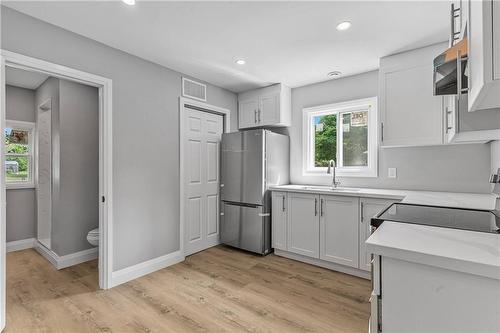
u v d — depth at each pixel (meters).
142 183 2.64
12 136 3.62
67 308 2.02
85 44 2.22
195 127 3.39
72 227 2.98
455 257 0.75
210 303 2.10
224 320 1.86
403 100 2.43
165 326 1.79
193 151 3.36
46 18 1.94
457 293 0.77
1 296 1.72
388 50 2.45
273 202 3.24
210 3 1.77
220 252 3.38
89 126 3.16
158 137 2.80
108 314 1.94
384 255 0.87
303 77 3.23
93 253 3.14
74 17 1.93
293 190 3.02
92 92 3.20
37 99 3.57
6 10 1.79
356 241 2.57
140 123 2.63
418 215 1.37
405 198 2.00
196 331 1.74
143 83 2.66
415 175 2.71
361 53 2.53
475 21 0.81
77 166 3.05
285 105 3.54
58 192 2.91
